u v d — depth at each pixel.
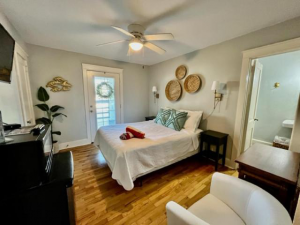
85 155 2.88
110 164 1.90
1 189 0.82
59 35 2.24
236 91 2.27
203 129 2.83
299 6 1.44
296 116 1.49
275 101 3.43
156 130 2.61
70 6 1.49
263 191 0.90
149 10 1.55
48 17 1.71
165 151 2.05
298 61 3.08
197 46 2.65
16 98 1.83
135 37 1.87
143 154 1.83
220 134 2.41
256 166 1.11
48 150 1.14
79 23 1.85
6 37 1.33
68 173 1.04
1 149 0.79
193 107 3.03
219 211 1.00
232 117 2.35
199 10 1.54
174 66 3.47
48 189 0.93
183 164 2.54
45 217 0.95
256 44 2.00
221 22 1.79
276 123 3.46
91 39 2.40
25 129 1.13
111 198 1.68
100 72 3.53
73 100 3.22
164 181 2.03
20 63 2.10
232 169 2.38
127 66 3.97
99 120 3.69
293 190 0.97
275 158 1.24
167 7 1.50
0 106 1.45
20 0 1.39
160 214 1.47
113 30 2.05
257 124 3.74
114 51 3.03
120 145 1.83
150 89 4.43
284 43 1.73
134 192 1.79
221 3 1.42
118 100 3.94
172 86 3.52
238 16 1.65
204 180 2.06
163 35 1.76
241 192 0.98
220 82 2.48
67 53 3.02
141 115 4.47
